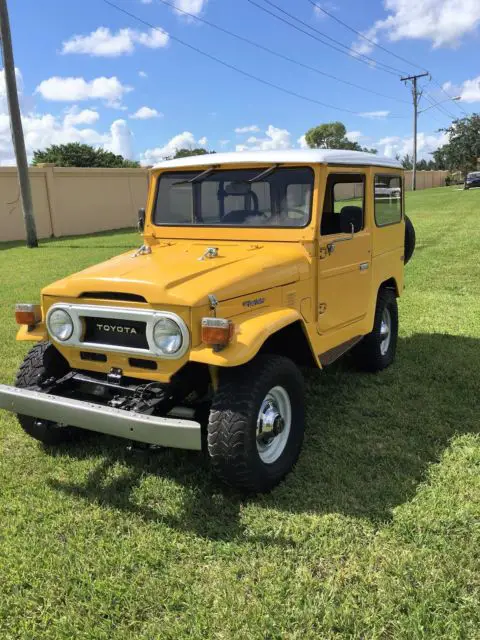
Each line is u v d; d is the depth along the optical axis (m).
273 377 3.30
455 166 79.88
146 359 3.28
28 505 3.34
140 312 3.19
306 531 3.03
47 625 2.48
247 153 4.23
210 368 3.29
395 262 5.57
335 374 5.38
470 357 5.79
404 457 3.78
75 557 2.88
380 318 5.25
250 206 4.14
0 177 19.08
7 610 2.55
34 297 9.20
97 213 22.73
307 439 4.08
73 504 3.35
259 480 3.25
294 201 3.98
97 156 52.16
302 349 4.00
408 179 64.38
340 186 4.62
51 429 3.93
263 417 3.34
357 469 3.65
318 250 3.99
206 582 2.70
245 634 2.38
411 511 3.17
